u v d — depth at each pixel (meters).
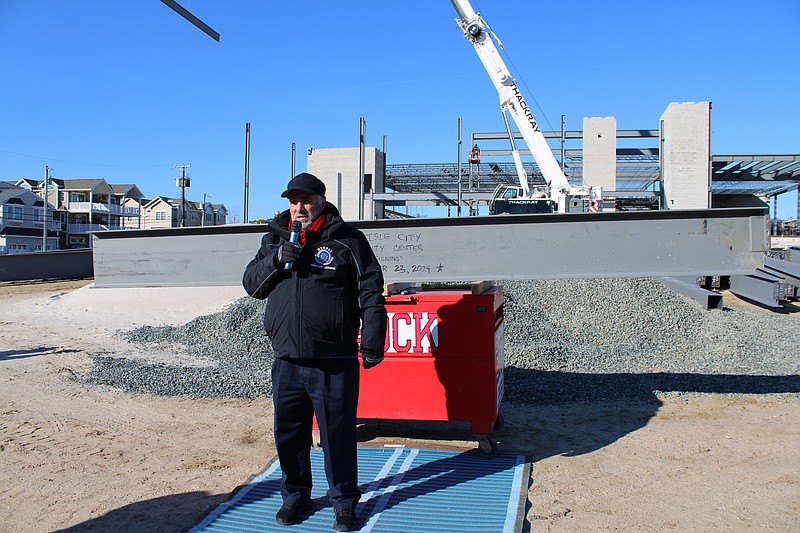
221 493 4.28
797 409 6.13
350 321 3.68
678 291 14.22
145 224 72.88
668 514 3.84
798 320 12.40
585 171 28.12
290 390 3.71
